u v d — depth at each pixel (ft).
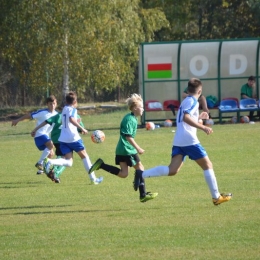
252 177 91.50
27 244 56.95
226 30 316.60
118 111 242.99
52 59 225.56
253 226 60.34
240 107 180.04
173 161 70.59
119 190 85.25
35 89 234.17
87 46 226.58
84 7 220.23
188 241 55.77
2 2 223.51
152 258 50.93
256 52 184.03
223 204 71.87
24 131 184.85
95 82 232.94
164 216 66.54
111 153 127.95
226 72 184.24
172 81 183.11
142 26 265.34
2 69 251.39
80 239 57.98
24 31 221.66
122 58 240.53
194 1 314.96
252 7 290.35
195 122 67.77
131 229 61.11
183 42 180.86
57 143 99.30
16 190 88.07
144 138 151.12
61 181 95.25
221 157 114.21
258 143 133.80
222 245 54.03
